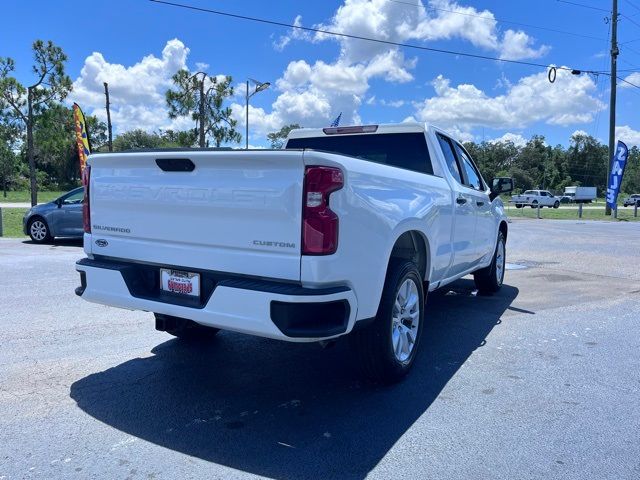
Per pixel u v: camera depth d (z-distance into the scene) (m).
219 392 3.94
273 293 3.09
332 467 2.91
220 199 3.35
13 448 3.07
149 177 3.70
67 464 2.91
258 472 2.86
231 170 3.31
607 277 8.92
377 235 3.52
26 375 4.19
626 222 25.89
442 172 5.19
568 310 6.55
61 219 12.62
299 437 3.25
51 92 21.62
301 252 3.10
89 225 4.16
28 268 8.92
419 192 4.29
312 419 3.50
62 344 4.95
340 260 3.17
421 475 2.84
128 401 3.74
